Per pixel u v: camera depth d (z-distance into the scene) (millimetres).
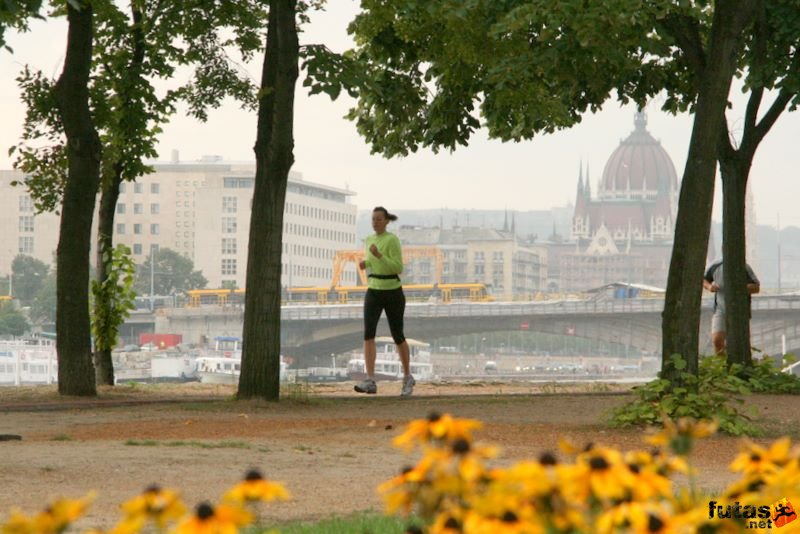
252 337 25281
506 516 3564
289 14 25078
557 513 3604
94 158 27359
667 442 4074
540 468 3672
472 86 28531
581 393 27625
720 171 31062
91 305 33938
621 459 3721
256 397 25172
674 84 30969
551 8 19984
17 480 11805
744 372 29656
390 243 26250
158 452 14789
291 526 8922
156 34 33594
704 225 19547
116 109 33688
